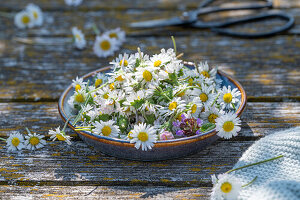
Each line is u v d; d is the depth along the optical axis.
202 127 0.67
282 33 0.97
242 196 0.62
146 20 1.09
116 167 0.68
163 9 1.16
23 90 0.84
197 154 0.69
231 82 0.72
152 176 0.66
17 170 0.68
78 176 0.67
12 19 1.14
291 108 0.77
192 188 0.65
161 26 1.00
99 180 0.66
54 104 0.80
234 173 0.65
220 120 0.66
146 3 1.21
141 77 0.68
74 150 0.70
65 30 1.05
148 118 0.68
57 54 0.95
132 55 0.70
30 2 1.24
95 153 0.70
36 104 0.80
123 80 0.69
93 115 0.69
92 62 0.92
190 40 0.97
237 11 1.12
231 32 0.97
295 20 1.02
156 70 0.69
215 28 1.00
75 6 1.20
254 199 0.61
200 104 0.68
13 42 0.99
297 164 0.65
